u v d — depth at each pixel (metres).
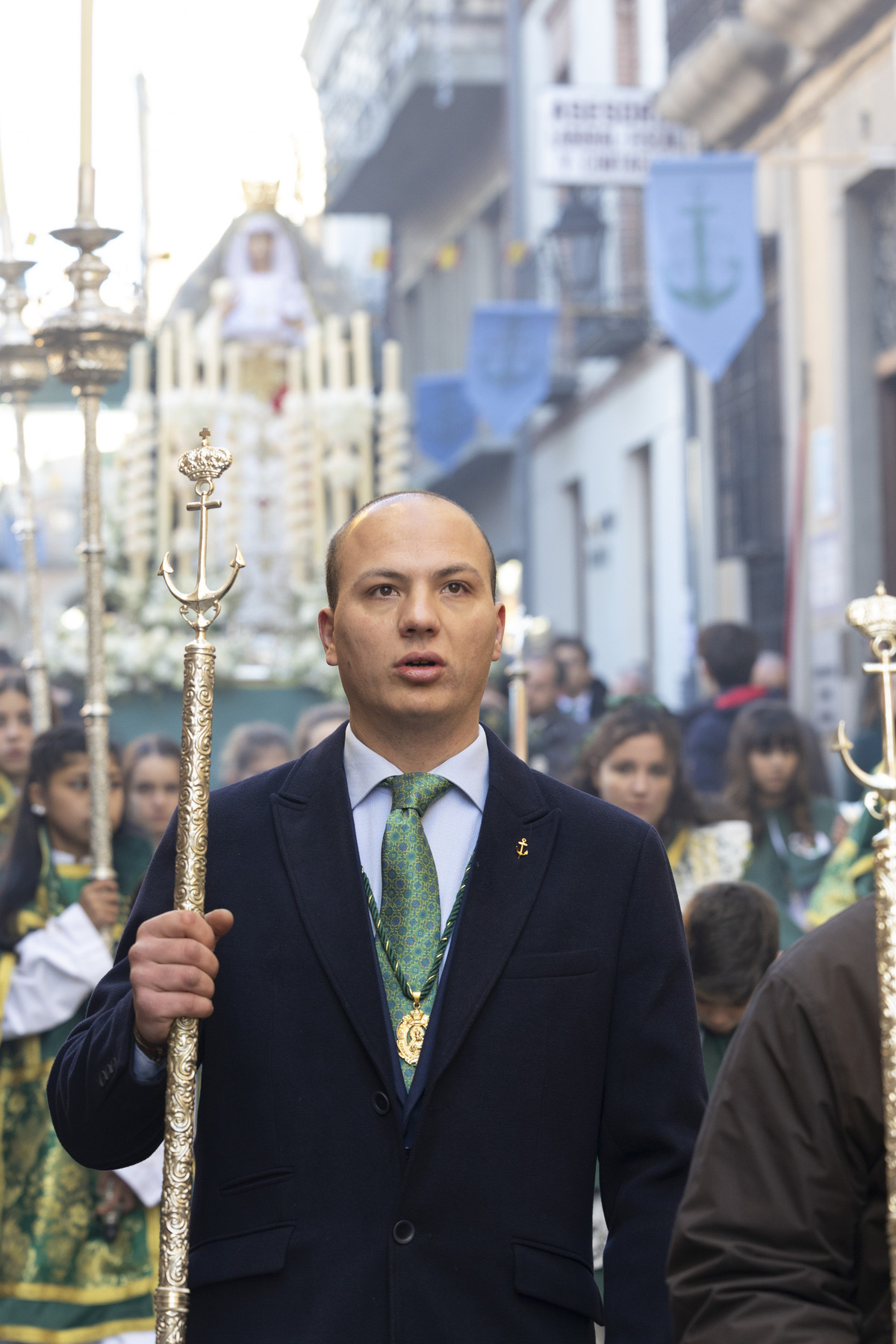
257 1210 1.91
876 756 5.35
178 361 8.36
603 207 14.37
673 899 2.10
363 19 20.23
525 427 16.94
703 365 7.42
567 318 15.90
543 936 2.00
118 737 5.57
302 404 8.30
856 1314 1.59
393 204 22.12
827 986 1.62
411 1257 1.87
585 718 7.76
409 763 2.07
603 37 14.53
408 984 1.97
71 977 3.56
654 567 14.17
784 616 11.02
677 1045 2.01
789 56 10.35
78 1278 3.53
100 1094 1.96
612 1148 2.02
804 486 10.36
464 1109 1.92
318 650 7.65
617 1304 1.90
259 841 2.06
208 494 2.02
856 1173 1.61
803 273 10.38
